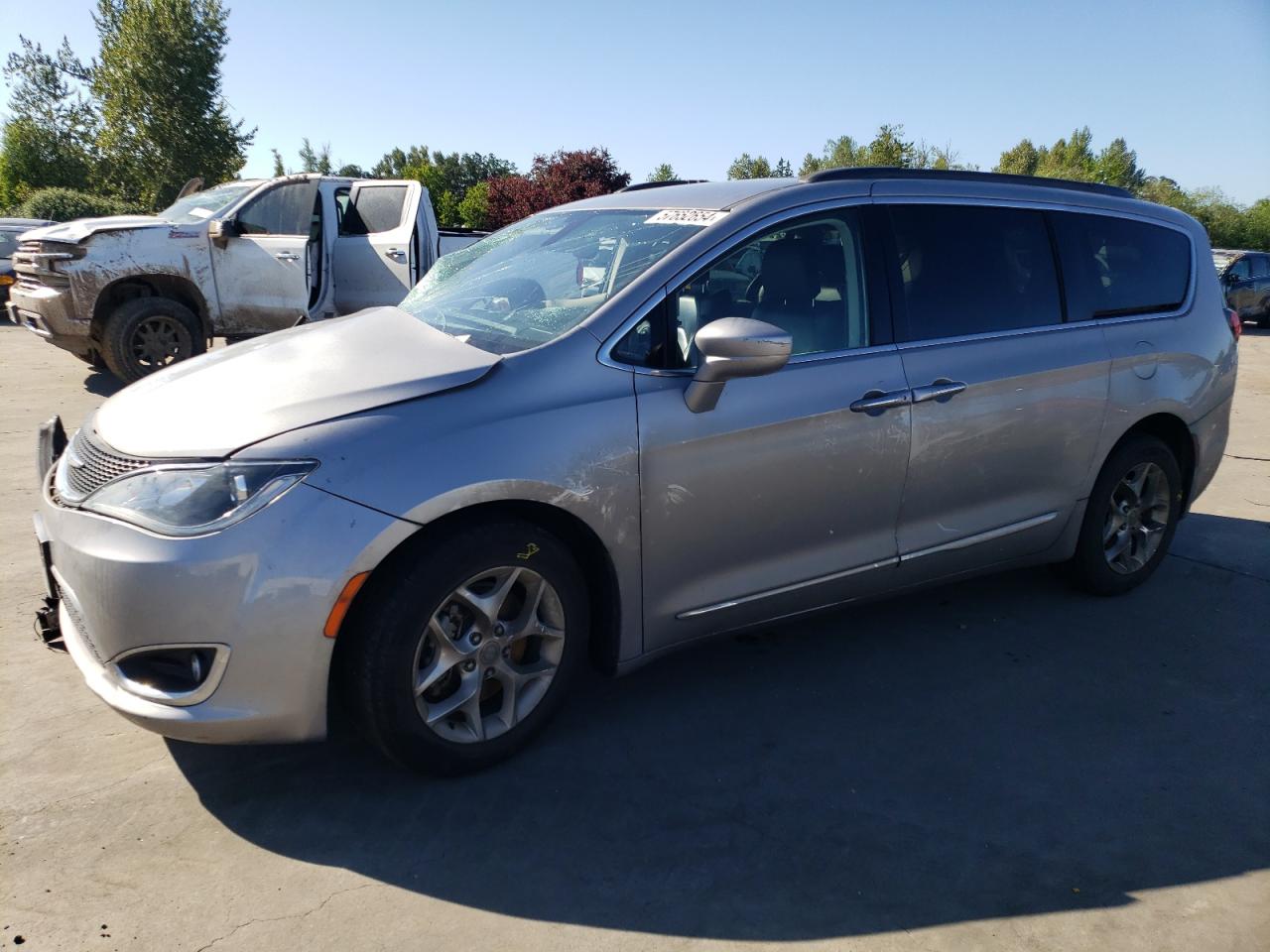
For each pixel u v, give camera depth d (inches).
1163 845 101.0
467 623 106.7
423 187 385.1
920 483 134.3
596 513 108.3
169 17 1218.0
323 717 98.8
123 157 1263.5
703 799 107.3
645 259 121.5
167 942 84.5
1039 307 148.4
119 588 93.0
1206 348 168.7
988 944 86.3
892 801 107.9
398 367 109.0
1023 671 140.6
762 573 124.2
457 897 91.1
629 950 85.0
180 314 329.7
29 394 331.6
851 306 130.4
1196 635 154.7
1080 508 156.9
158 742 116.1
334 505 94.9
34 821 100.3
